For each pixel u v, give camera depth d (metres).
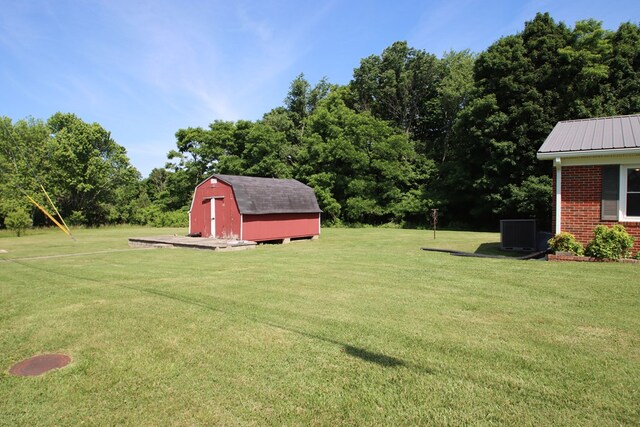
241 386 3.29
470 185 28.59
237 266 9.81
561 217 10.09
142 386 3.33
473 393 3.12
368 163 33.06
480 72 26.02
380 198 34.03
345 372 3.52
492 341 4.19
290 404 3.00
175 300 6.15
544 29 24.06
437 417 2.79
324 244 16.61
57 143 36.03
